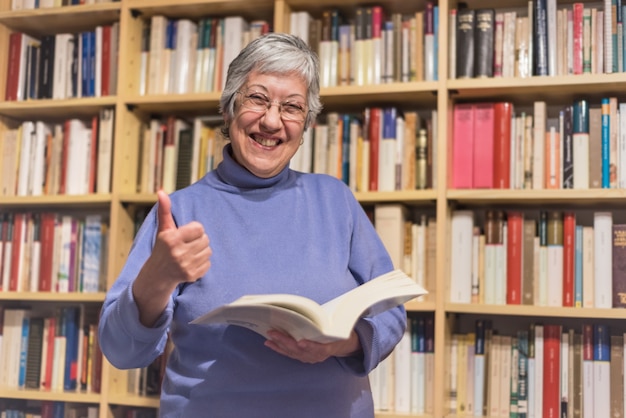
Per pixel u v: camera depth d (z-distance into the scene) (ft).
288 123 4.75
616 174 7.43
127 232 8.69
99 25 9.41
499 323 8.18
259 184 4.78
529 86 7.53
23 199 8.92
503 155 7.71
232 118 4.85
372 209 8.24
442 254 7.55
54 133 9.16
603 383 7.27
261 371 4.36
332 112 8.71
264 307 3.64
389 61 8.10
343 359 4.53
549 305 7.47
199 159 8.54
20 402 8.99
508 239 7.66
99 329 4.36
